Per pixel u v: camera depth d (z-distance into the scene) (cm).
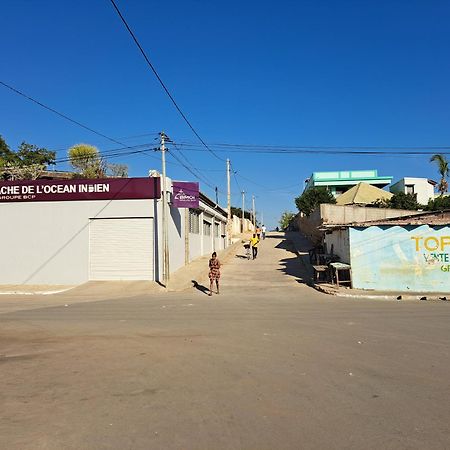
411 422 498
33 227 2589
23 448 448
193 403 571
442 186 5266
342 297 1894
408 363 749
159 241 2514
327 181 6262
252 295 1977
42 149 4531
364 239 2145
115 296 2009
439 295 1902
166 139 2336
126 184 2547
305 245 4047
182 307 1546
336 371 705
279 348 873
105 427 498
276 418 516
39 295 2158
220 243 4519
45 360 807
